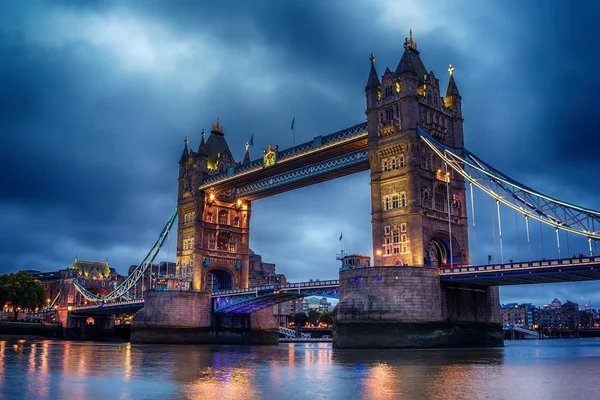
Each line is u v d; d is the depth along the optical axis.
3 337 152.25
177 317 123.94
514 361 53.75
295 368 47.31
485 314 88.56
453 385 33.62
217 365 51.72
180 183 140.12
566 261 69.50
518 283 83.75
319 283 102.25
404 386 33.28
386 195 90.81
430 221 88.06
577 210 73.75
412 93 89.81
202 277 130.12
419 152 88.94
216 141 142.88
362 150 100.00
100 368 47.59
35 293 172.12
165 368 48.03
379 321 78.75
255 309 127.12
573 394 29.70
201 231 131.75
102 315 190.38
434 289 80.81
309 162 110.25
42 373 42.06
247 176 121.19
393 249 88.25
